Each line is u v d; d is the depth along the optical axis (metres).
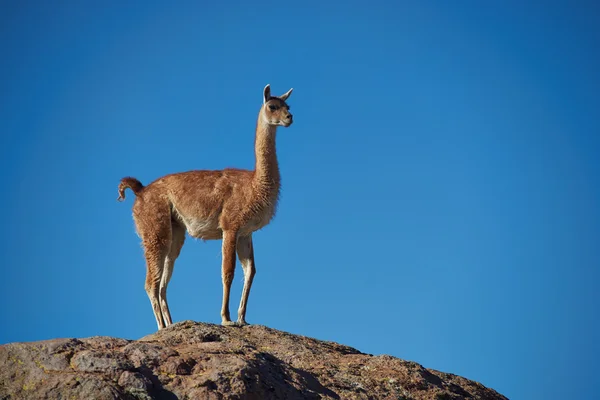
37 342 37.69
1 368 35.84
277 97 57.22
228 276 54.16
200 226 56.62
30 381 35.12
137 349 38.19
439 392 44.66
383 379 44.53
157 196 57.41
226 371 37.44
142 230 57.12
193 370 37.66
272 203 56.22
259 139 56.19
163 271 57.16
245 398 36.50
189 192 56.53
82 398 33.72
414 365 47.25
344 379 43.44
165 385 36.16
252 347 43.41
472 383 50.25
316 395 39.88
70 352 37.25
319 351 48.25
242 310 55.03
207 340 44.91
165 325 55.94
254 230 56.50
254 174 56.34
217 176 57.12
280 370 41.12
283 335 50.72
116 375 35.66
